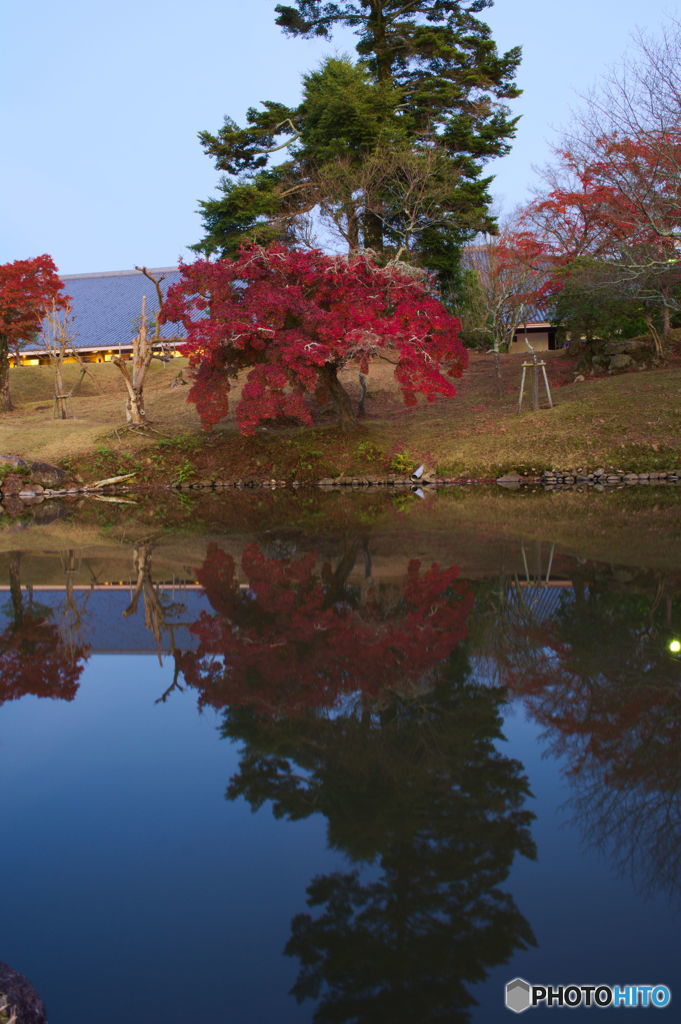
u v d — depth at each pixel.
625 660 3.81
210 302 15.31
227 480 16.44
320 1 23.09
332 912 1.95
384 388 21.66
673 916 1.89
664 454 14.59
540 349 24.94
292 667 3.94
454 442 16.31
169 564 7.27
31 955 1.84
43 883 2.13
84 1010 1.63
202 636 4.65
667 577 5.73
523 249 19.80
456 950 1.79
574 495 12.18
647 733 2.94
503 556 6.84
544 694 3.38
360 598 5.43
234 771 2.78
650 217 15.59
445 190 21.09
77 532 9.98
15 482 15.73
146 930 1.91
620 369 19.89
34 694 3.73
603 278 17.77
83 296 34.88
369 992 1.66
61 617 5.27
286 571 6.63
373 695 3.47
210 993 1.69
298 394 14.79
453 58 22.91
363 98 21.19
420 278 15.80
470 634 4.38
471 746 2.87
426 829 2.32
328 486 15.70
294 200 22.66
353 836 2.30
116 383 27.75
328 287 15.28
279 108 22.75
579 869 2.09
